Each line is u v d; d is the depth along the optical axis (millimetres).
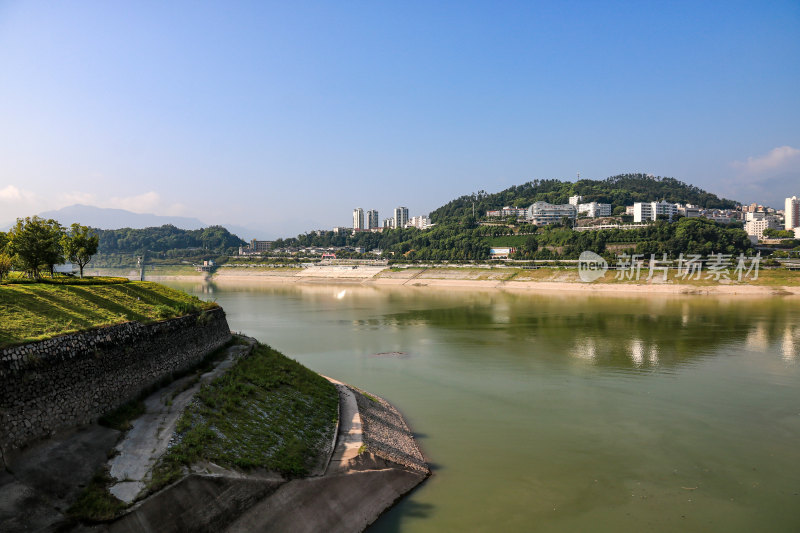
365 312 141000
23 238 56719
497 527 30453
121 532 23344
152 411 34812
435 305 158625
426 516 31688
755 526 30797
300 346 89000
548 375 66938
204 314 50062
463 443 43750
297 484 30859
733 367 70500
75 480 25797
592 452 41781
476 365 73062
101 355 33406
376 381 64562
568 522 31094
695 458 40656
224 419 34938
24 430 26547
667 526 30750
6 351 26922
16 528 21953
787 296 168500
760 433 45938
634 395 57562
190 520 25531
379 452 37812
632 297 175250
